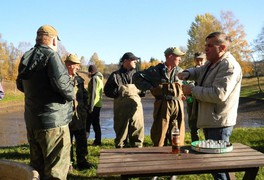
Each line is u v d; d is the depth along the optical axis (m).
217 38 3.79
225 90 3.61
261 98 36.62
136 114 5.75
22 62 3.74
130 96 5.76
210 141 3.59
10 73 53.62
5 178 2.97
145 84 5.12
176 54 5.05
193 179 5.17
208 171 3.05
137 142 5.77
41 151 4.04
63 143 3.90
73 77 5.59
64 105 3.96
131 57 5.88
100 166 2.98
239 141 7.62
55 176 3.79
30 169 2.71
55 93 3.86
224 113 3.77
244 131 8.20
